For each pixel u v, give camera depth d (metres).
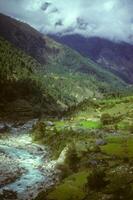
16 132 156.50
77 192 57.38
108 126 150.62
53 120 181.12
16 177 79.25
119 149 90.19
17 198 63.94
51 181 76.69
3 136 141.88
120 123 156.00
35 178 79.56
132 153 85.50
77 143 94.81
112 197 51.00
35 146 123.81
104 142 98.25
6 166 89.06
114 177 58.06
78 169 78.94
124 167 67.50
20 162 96.19
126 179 56.09
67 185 61.00
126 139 106.62
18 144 126.44
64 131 129.00
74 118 183.38
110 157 81.69
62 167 85.19
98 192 54.94
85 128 141.12
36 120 199.50
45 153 111.50
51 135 129.88
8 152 109.12
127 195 50.38
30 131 155.62
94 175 57.91
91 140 106.56
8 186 72.06
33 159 101.69
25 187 71.75
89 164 78.25
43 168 89.62
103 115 163.62
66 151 88.69
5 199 62.91
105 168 67.88
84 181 62.28
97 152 87.25
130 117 170.75
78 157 85.38
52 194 58.03
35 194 66.19
